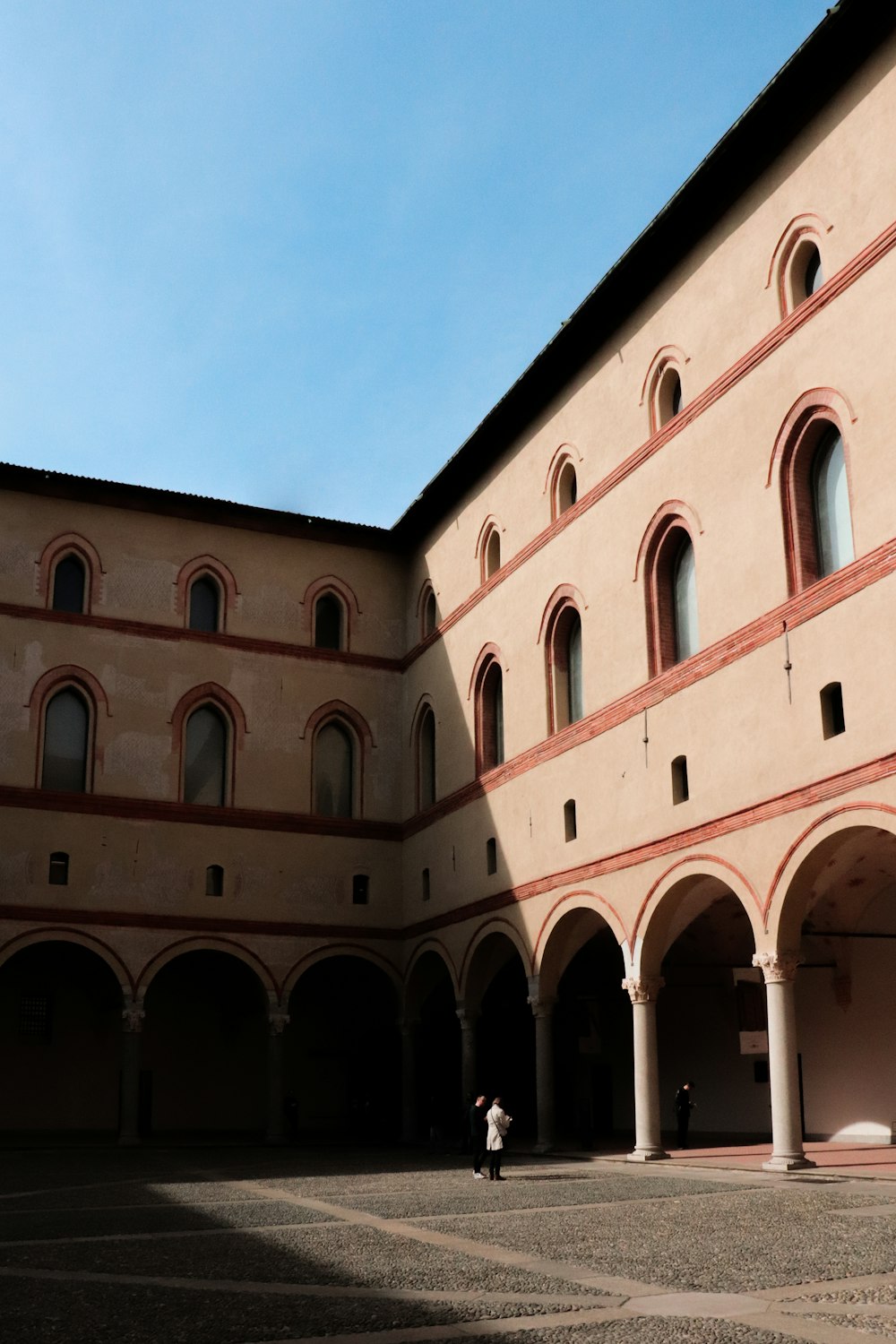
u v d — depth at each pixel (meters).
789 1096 24.94
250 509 44.56
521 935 35.25
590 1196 22.47
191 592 43.81
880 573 23.62
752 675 26.83
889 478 23.73
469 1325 11.76
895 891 32.50
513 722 37.03
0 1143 39.50
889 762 22.89
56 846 39.72
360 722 44.75
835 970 32.91
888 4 24.61
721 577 28.23
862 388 24.62
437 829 41.38
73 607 42.16
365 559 46.38
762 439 27.36
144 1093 44.41
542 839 34.62
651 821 29.72
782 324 26.97
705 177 29.08
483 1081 43.44
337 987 47.62
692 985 36.94
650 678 30.45
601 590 32.88
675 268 31.17
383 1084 45.66
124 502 43.22
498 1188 24.52
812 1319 11.73
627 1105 39.22
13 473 41.59
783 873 25.27
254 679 43.62
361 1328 11.73
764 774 26.16
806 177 26.94
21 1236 18.48
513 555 37.88
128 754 41.34
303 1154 36.00
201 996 46.06
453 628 41.78
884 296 24.34
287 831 42.75
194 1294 13.62
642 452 31.56
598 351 34.28
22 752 39.97
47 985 43.53
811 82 26.59
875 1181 22.88
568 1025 41.19
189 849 41.34
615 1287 13.58
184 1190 25.22
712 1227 17.84
